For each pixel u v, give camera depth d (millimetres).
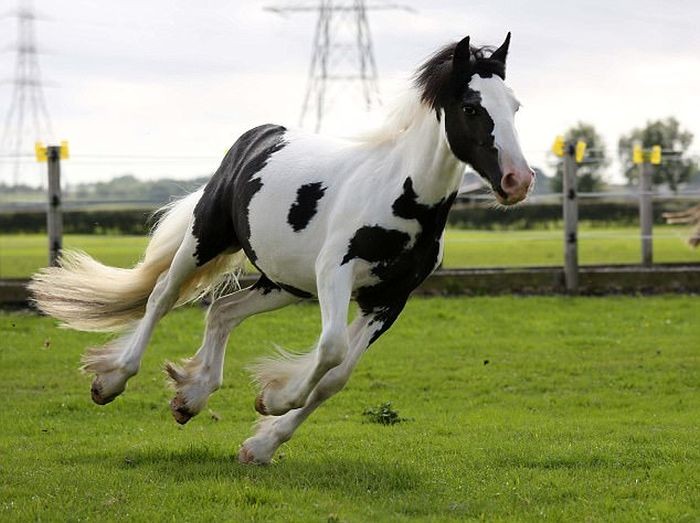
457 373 16219
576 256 23750
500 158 8602
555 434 11859
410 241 9281
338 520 8062
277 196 9898
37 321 20594
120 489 9055
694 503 8703
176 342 18641
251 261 10438
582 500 8797
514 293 23719
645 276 23938
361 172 9461
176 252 11094
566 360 17188
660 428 12328
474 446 11094
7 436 12055
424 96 9109
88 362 10797
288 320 20781
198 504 8586
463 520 8172
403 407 14109
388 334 19484
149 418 13414
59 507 8516
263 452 9969
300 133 10523
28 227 45688
